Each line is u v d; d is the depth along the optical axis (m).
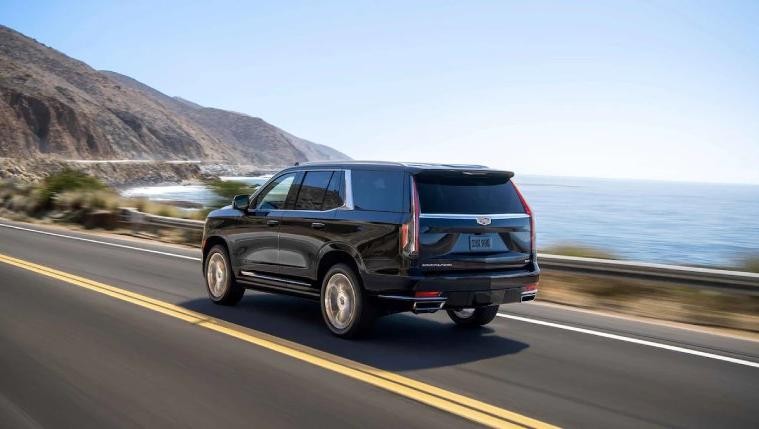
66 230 22.19
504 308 9.20
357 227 6.95
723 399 5.23
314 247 7.46
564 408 4.95
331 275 7.23
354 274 6.96
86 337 6.97
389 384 5.48
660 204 145.38
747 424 4.70
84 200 25.09
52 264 12.90
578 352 6.66
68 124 198.00
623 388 5.47
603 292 10.32
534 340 7.18
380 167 6.99
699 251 37.53
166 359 6.17
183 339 6.95
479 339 7.20
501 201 7.12
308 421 4.62
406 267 6.46
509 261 7.02
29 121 190.62
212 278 9.12
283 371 5.82
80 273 11.73
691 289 9.86
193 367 5.92
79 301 9.02
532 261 7.27
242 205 8.51
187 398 5.08
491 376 5.77
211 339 6.97
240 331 7.36
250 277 8.47
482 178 7.10
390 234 6.61
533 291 7.24
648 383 5.62
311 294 7.65
